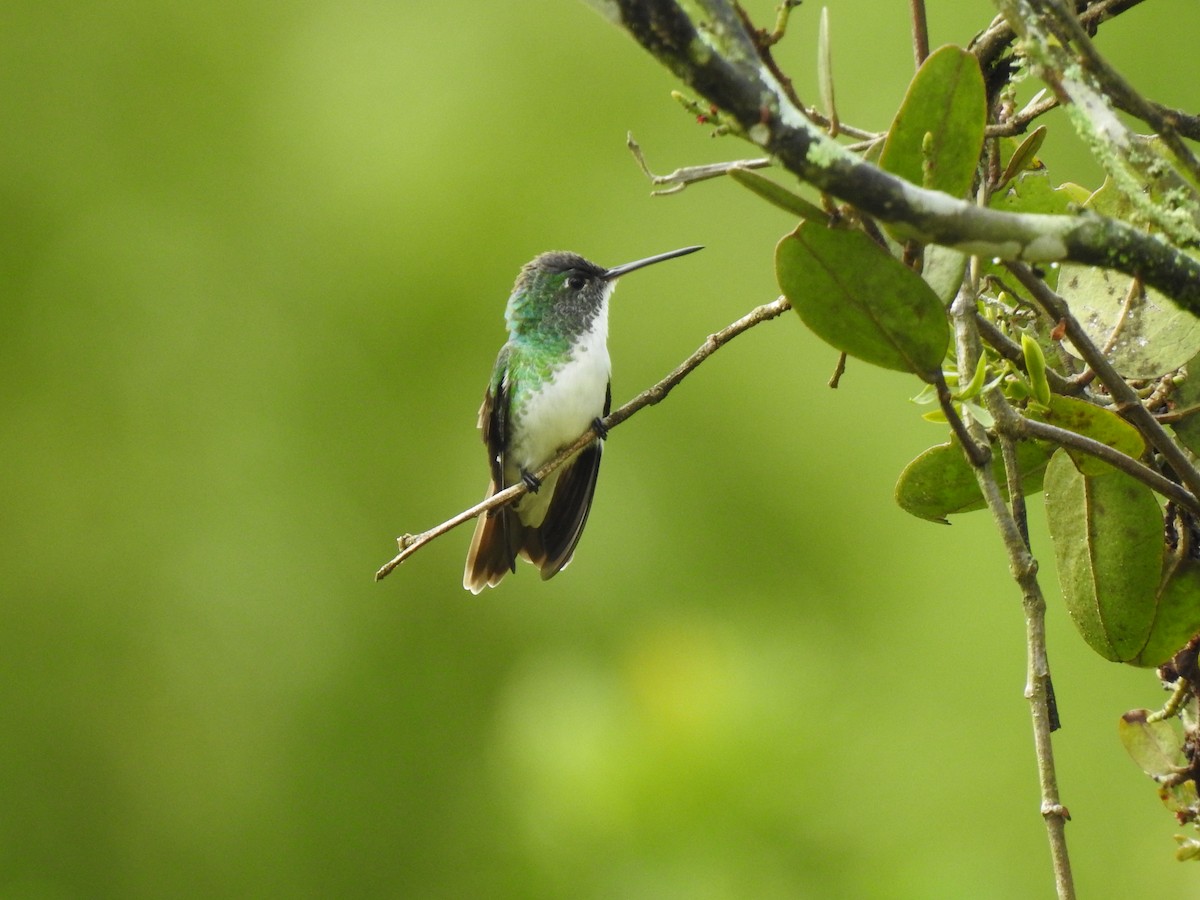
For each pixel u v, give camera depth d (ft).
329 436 42.06
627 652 21.57
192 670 41.93
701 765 20.71
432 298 41.52
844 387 38.45
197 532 42.60
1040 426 11.40
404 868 39.81
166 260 44.19
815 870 21.06
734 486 38.52
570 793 20.75
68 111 45.52
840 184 8.86
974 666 33.94
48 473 43.68
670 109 40.83
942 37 36.88
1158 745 13.51
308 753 40.93
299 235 43.21
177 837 41.55
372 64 43.39
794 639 35.35
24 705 42.63
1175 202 10.17
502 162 41.24
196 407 43.21
